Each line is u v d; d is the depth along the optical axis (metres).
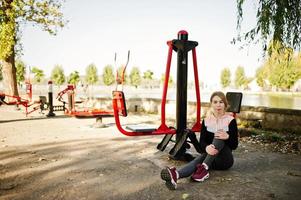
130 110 14.00
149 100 13.35
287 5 6.25
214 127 4.12
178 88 4.88
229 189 3.52
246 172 4.22
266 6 6.55
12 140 6.68
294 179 3.92
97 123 8.88
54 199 3.22
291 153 5.46
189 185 3.66
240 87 116.19
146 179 3.91
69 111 8.90
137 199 3.23
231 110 4.82
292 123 7.50
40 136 7.23
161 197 3.28
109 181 3.83
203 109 10.77
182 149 4.83
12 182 3.77
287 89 72.44
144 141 6.66
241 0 7.20
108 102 14.53
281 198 3.25
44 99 12.50
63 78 110.88
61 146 6.05
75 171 4.27
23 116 11.76
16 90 17.83
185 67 4.85
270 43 6.75
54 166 4.54
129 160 4.92
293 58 7.25
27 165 4.58
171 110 12.14
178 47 4.78
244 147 6.02
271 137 6.62
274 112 7.91
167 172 3.39
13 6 15.33
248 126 8.66
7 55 16.70
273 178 3.95
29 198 3.24
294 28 6.52
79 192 3.43
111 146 6.07
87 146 6.06
